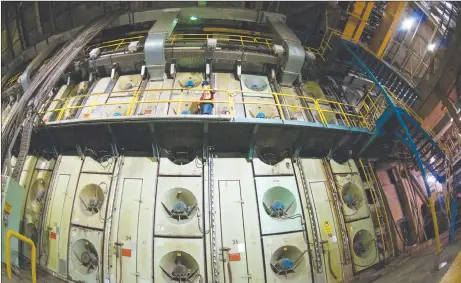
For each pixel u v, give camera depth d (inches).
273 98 443.5
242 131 361.1
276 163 402.6
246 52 447.5
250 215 362.3
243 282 338.0
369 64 489.7
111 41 526.0
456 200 368.2
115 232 358.3
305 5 576.4
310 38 560.4
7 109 518.3
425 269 276.4
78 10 607.8
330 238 371.9
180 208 355.9
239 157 393.1
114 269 350.6
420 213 430.3
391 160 447.5
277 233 358.6
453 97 385.4
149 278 344.2
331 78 523.8
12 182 281.9
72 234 379.6
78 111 437.4
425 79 426.3
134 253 350.0
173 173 377.4
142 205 364.8
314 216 375.2
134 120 326.0
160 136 368.2
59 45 568.7
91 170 397.7
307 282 350.9
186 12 522.0
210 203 359.6
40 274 369.1
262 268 344.8
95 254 368.2
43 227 394.3
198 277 340.2
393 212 426.6
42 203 409.1
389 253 400.5
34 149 433.1
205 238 349.4
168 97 424.2
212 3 565.6
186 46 445.7
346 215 394.0
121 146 391.5
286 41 458.6
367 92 471.5
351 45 483.2
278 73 471.8
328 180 402.3
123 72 478.6
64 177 407.2
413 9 460.1
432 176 430.6
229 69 471.5
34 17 590.9
